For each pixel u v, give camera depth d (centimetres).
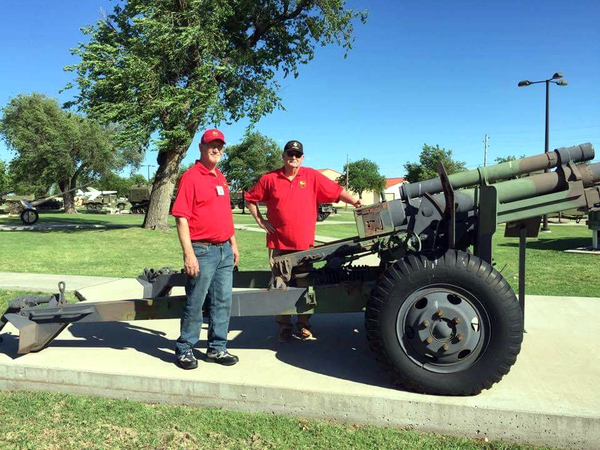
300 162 394
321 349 387
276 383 312
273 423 293
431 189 359
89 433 283
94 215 3997
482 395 288
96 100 1636
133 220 2970
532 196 331
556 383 305
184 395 321
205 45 1596
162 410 314
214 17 1616
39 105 4288
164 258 1193
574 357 352
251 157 5400
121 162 4712
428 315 288
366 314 303
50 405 322
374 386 306
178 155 1853
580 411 264
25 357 371
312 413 300
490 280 285
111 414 308
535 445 264
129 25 1720
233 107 1909
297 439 274
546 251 1212
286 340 407
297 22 1923
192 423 294
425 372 291
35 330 368
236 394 312
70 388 344
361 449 263
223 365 350
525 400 280
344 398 294
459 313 286
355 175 7181
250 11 1789
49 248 1331
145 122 1598
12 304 388
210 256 343
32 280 746
